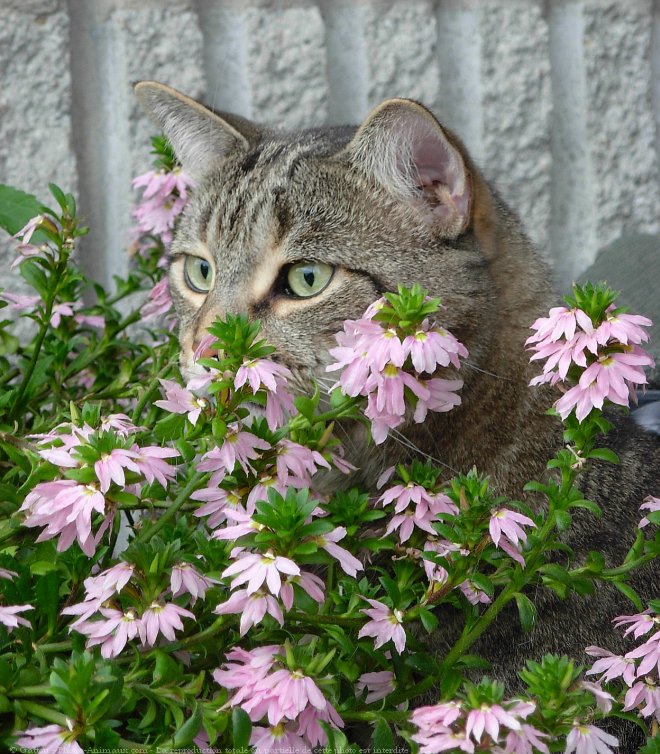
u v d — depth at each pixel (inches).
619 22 46.0
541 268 36.3
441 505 30.9
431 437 34.3
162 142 37.8
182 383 35.0
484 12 44.9
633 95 46.2
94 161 43.6
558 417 34.7
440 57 45.2
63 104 42.8
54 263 34.1
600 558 30.6
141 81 37.3
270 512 28.4
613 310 29.9
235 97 44.2
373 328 29.8
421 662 30.1
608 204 46.3
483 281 34.6
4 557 29.3
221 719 28.6
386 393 29.7
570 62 46.0
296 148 35.9
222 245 35.2
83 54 43.3
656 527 32.2
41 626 29.6
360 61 44.8
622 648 33.8
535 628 33.5
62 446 29.3
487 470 34.4
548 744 28.8
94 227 43.8
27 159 42.7
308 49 44.0
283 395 29.9
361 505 30.9
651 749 29.3
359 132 34.5
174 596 29.2
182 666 29.3
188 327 35.2
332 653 28.8
